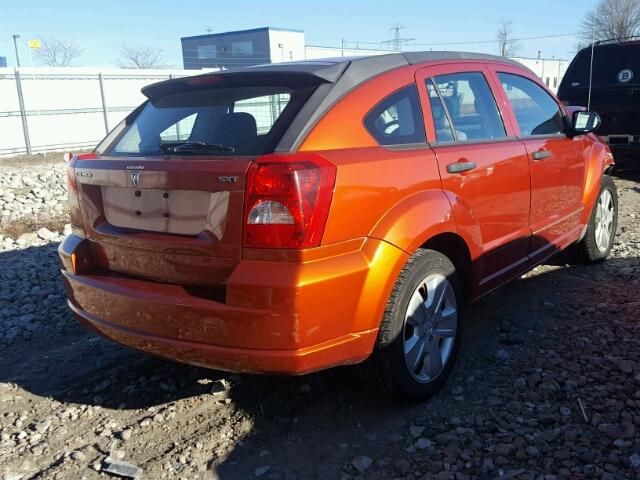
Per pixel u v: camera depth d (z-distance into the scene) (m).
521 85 4.66
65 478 2.97
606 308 4.58
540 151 4.41
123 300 3.13
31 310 5.30
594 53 9.98
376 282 2.99
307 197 2.73
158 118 3.60
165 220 3.07
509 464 2.84
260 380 3.80
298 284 2.70
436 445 3.04
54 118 21.64
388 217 3.11
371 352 3.09
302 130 2.95
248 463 3.00
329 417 3.35
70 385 3.95
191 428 3.33
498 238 3.98
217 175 2.83
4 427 3.48
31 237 7.70
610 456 2.81
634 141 9.73
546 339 4.12
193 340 2.92
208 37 51.81
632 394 3.34
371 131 3.20
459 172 3.58
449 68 3.90
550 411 3.24
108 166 3.29
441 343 3.53
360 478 2.84
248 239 2.77
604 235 5.67
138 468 2.98
